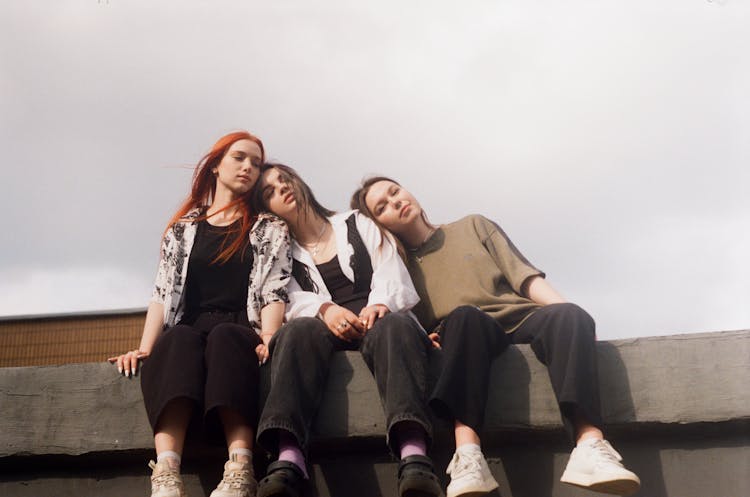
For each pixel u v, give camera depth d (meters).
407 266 4.12
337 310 3.57
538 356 3.42
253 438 3.29
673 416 3.36
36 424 3.51
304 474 3.10
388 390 3.18
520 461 3.40
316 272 3.88
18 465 3.55
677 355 3.44
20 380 3.57
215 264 3.82
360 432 3.33
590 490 3.33
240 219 3.96
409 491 3.00
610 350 3.46
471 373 3.28
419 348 3.31
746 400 3.36
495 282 3.99
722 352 3.43
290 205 4.02
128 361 3.57
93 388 3.54
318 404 3.31
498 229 4.19
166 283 3.81
